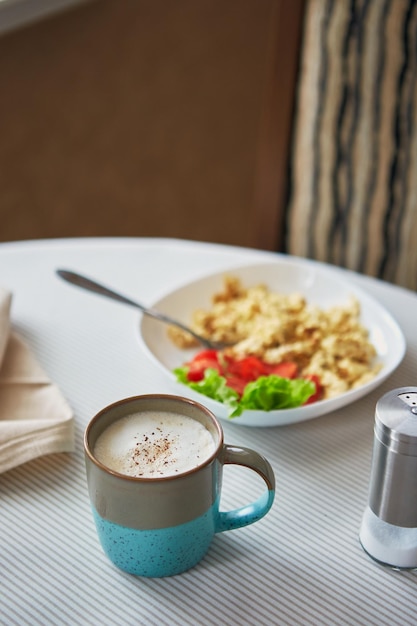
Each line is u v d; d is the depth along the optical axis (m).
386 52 1.25
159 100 2.81
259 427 0.83
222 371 0.90
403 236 1.34
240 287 1.09
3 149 2.57
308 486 0.76
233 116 2.83
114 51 2.85
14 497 0.74
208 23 3.02
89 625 0.61
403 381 0.92
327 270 1.13
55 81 2.72
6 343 0.92
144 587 0.64
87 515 0.72
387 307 1.06
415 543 0.65
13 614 0.61
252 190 2.68
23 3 2.09
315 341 0.97
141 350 0.97
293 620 0.62
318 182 1.36
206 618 0.62
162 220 2.55
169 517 0.60
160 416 0.67
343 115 1.30
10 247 1.20
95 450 0.62
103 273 1.14
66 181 2.56
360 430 0.83
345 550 0.68
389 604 0.63
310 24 1.27
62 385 0.90
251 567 0.66
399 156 1.30
